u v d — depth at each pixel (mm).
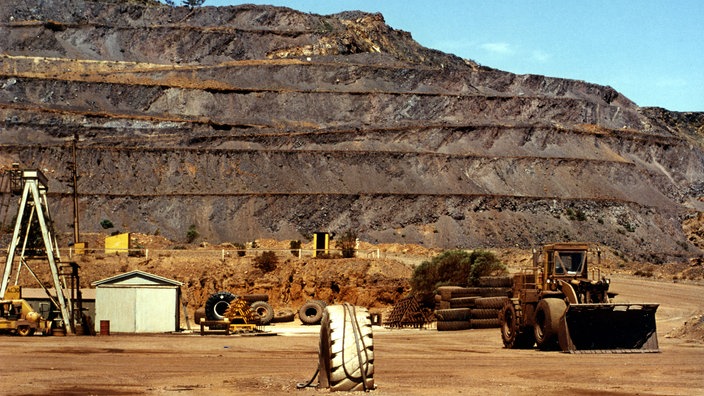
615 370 33250
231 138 174250
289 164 167750
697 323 49875
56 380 29156
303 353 42062
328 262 78688
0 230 112125
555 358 38188
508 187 176250
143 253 82625
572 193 178375
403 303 67812
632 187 188250
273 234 150500
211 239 146750
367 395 25234
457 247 151750
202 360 37406
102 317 59438
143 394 25734
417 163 174625
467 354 41188
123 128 176000
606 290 41094
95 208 147875
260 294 74625
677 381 30016
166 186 157875
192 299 74500
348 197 159250
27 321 52312
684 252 168750
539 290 42469
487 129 191500
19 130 168750
